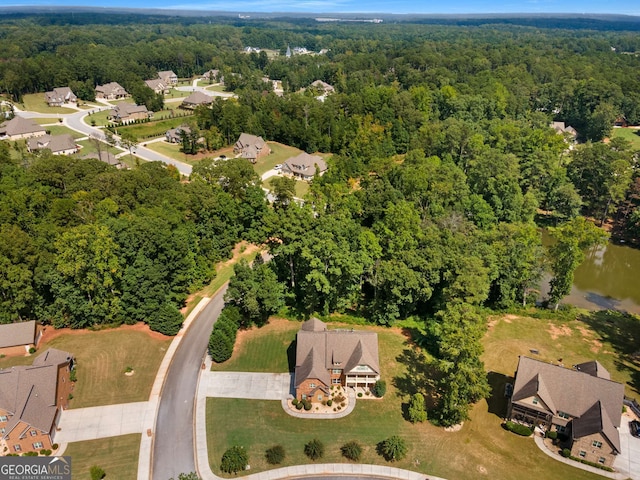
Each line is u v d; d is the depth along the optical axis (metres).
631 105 194.50
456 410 57.25
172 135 169.38
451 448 55.66
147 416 58.53
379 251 81.88
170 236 77.00
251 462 52.97
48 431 52.81
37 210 87.88
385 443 54.06
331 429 57.72
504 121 167.50
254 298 73.50
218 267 95.50
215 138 162.00
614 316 84.75
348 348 63.59
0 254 67.31
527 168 129.88
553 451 55.78
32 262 70.00
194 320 78.06
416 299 78.44
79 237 68.50
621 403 55.31
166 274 76.31
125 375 64.81
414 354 71.75
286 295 82.19
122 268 74.44
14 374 55.09
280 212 88.50
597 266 110.25
